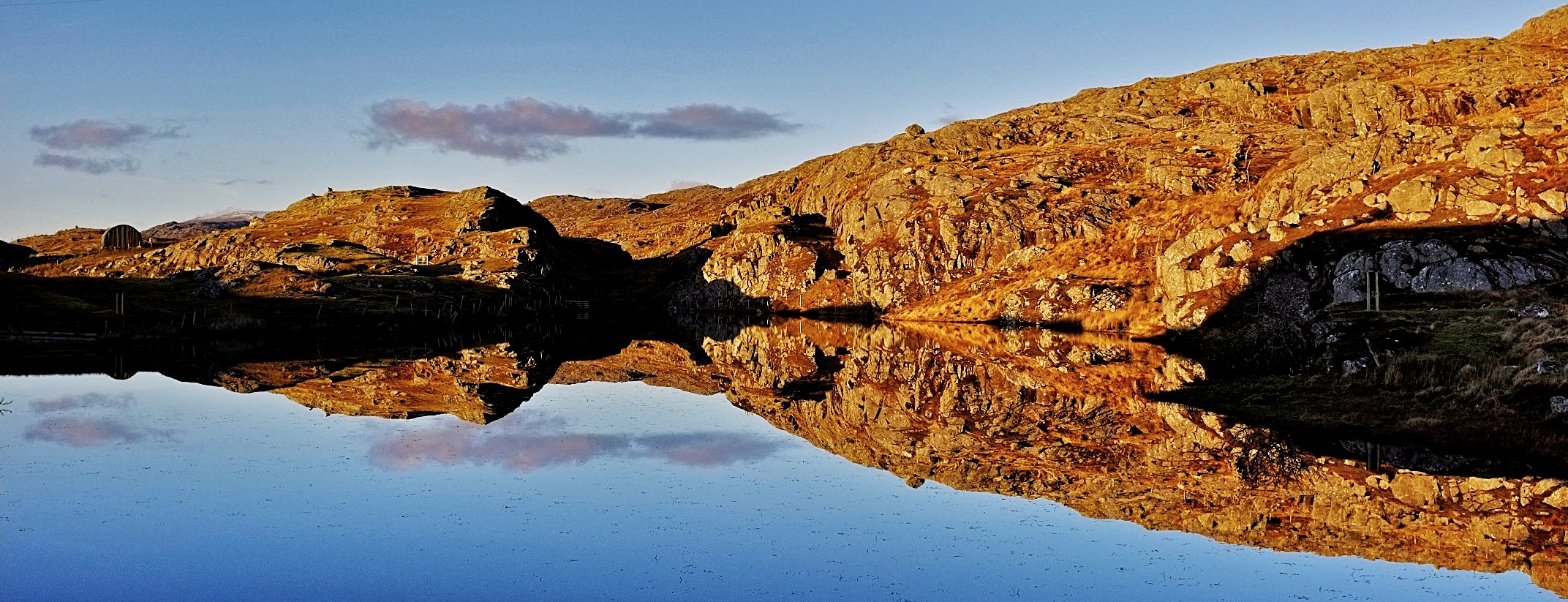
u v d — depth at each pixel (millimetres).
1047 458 45625
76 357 94438
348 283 163000
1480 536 31094
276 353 102500
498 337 130500
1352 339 62500
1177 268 99188
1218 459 42812
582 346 117812
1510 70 185750
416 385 77688
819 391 76000
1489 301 67938
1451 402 47344
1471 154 88375
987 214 158375
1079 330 114812
